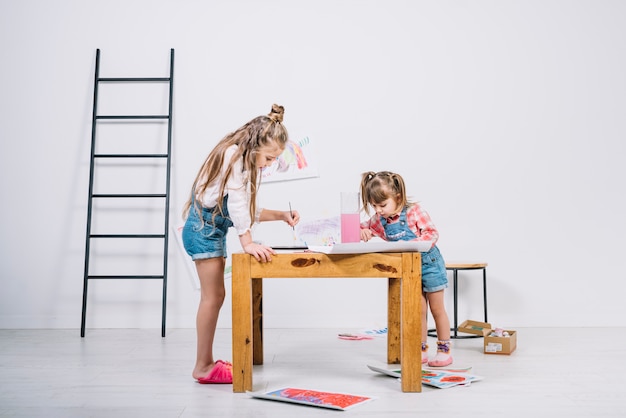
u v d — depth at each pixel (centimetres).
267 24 363
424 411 170
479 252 356
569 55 362
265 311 354
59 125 357
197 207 206
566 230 357
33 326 350
